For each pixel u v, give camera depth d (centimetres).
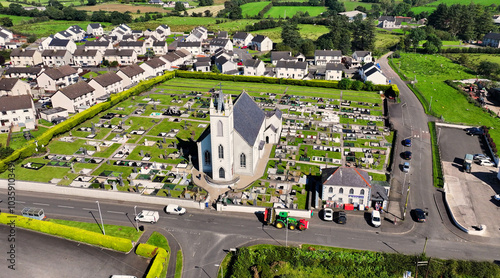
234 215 8381
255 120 10625
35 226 7719
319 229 7900
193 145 11600
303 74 19375
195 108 14838
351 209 8525
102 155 10931
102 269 6806
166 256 6981
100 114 14075
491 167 10538
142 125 13100
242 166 9756
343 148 11406
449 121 13675
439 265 6819
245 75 19238
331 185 8481
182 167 10194
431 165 10531
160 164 10362
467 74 19825
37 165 10312
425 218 8238
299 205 8644
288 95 16425
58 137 12069
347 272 6794
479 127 12975
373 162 10538
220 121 8750
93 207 8638
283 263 6944
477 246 7438
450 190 9369
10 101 12756
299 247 7325
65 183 9456
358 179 8462
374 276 6719
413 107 15050
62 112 13700
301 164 10406
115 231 7781
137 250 7125
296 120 13500
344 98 16238
